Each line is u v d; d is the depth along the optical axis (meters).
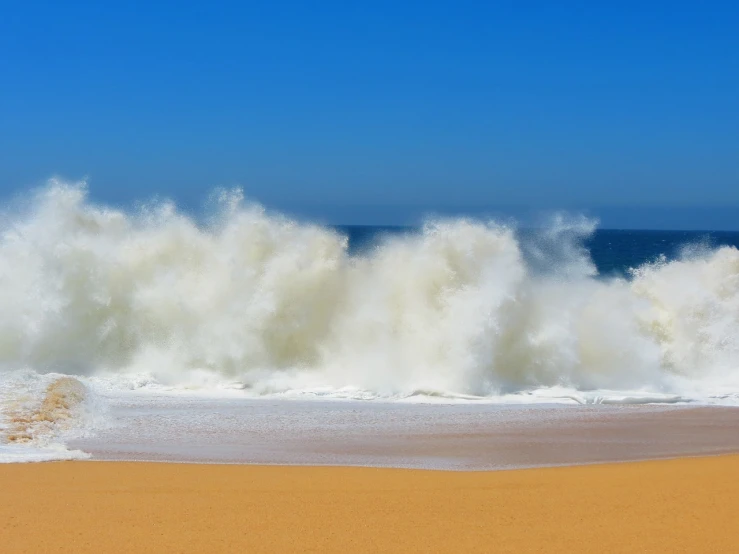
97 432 11.55
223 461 10.07
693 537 6.67
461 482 8.71
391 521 7.09
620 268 47.88
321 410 13.56
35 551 6.21
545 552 6.30
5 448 10.15
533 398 14.80
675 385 16.06
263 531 6.76
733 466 9.68
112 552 6.21
